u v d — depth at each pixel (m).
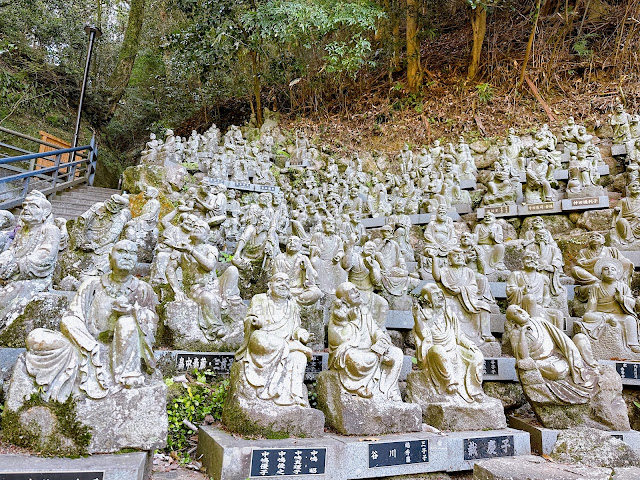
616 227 9.24
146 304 4.14
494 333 7.36
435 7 18.06
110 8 21.61
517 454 4.91
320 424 4.27
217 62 16.14
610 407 5.37
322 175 14.47
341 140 16.52
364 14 14.26
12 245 4.97
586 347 5.59
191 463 4.15
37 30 18.00
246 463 3.69
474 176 13.70
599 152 12.50
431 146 15.48
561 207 10.66
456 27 19.62
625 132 13.31
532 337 5.66
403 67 18.61
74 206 10.88
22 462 3.01
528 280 7.50
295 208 11.29
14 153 14.60
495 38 17.33
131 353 3.61
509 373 6.25
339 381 4.64
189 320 5.54
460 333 5.52
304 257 6.44
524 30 17.53
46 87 17.25
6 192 9.54
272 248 7.65
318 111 17.83
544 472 4.23
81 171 14.36
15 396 3.29
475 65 16.94
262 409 4.10
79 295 3.66
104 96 18.75
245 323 4.59
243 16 14.18
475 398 5.12
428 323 5.49
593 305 7.21
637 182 9.40
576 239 9.59
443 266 7.28
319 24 13.90
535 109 15.47
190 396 4.81
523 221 11.02
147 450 3.45
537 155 12.24
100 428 3.34
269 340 4.36
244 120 18.94
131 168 10.40
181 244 5.96
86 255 6.34
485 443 4.74
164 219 6.62
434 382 5.19
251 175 13.04
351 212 10.25
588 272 7.93
